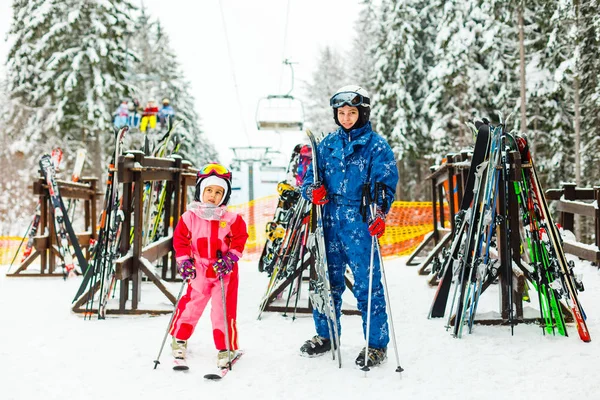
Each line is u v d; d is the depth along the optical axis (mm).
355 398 2732
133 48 31922
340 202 3281
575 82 17125
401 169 26656
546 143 18922
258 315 4457
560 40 16938
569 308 3902
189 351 3467
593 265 6543
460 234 4191
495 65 19094
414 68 24062
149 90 27953
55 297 5387
